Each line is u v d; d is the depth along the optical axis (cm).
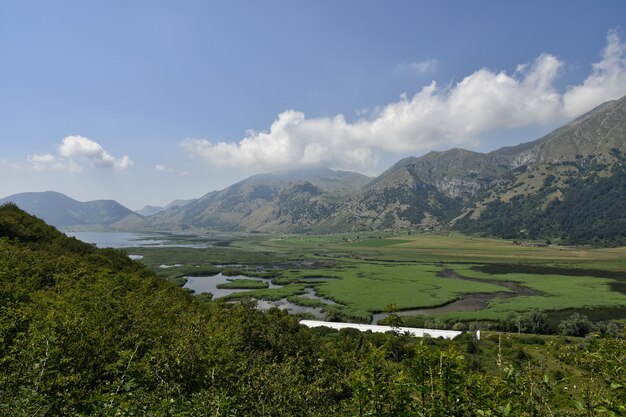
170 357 2498
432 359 1358
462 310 11462
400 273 18300
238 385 2578
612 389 1076
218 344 3006
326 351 5531
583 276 16912
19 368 1925
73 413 1833
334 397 3559
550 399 1091
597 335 1318
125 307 3941
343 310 11375
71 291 4166
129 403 1593
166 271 18650
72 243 7919
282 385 2886
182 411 1627
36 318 2841
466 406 1245
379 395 1391
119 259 8250
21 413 1472
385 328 8844
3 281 4022
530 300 12275
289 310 11600
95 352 2608
